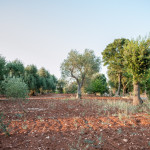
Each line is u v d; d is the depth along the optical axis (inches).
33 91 1261.1
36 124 222.1
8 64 909.2
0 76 648.4
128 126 205.3
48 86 1745.8
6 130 177.0
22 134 178.5
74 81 908.6
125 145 144.4
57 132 185.8
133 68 441.4
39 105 444.5
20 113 307.6
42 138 165.5
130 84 948.6
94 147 141.4
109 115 282.2
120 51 1098.7
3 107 394.6
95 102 519.2
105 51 1212.5
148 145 142.6
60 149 137.6
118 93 1214.9
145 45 439.5
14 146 143.9
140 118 243.1
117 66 1110.4
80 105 444.1
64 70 840.3
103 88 1106.7
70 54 834.8
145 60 426.3
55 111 338.3
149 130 185.5
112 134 175.9
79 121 238.7
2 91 570.9
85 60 823.7
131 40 470.6
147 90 573.0
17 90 295.3
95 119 251.8
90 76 892.0
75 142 153.6
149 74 434.3
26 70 1212.5
